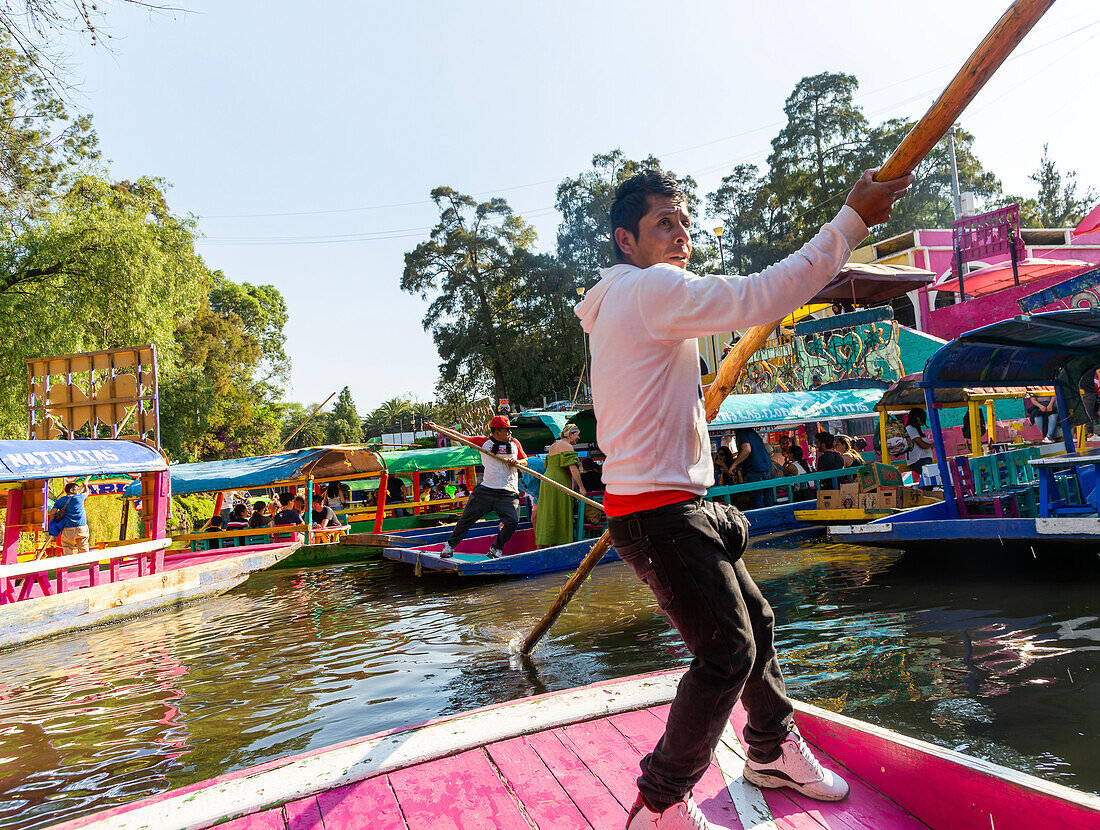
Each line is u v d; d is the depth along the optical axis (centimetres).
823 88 4197
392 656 553
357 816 212
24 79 1168
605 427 195
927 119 153
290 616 784
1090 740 301
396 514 1762
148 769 365
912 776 204
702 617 183
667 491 184
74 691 534
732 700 186
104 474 883
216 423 3962
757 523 1043
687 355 191
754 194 4512
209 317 4188
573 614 635
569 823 205
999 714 337
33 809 329
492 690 445
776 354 1714
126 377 1192
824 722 242
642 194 200
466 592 812
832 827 198
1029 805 172
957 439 1262
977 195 4184
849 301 1688
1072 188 4188
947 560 716
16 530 1048
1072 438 872
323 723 410
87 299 1712
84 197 1781
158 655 641
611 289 193
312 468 1507
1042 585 586
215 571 1014
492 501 896
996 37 142
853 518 944
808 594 641
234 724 422
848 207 164
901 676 402
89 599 810
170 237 1938
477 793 221
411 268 4662
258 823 209
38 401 1247
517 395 4591
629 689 288
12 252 1664
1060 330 732
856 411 1202
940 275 2202
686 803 192
